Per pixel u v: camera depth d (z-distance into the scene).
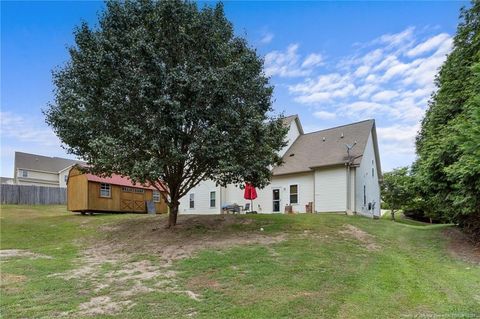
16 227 16.78
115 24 12.02
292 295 6.53
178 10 11.79
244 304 6.08
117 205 23.92
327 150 22.52
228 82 11.49
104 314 5.66
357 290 6.84
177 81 10.84
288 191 22.80
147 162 10.65
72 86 12.37
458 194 11.55
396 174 24.28
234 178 12.59
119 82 11.22
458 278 7.81
